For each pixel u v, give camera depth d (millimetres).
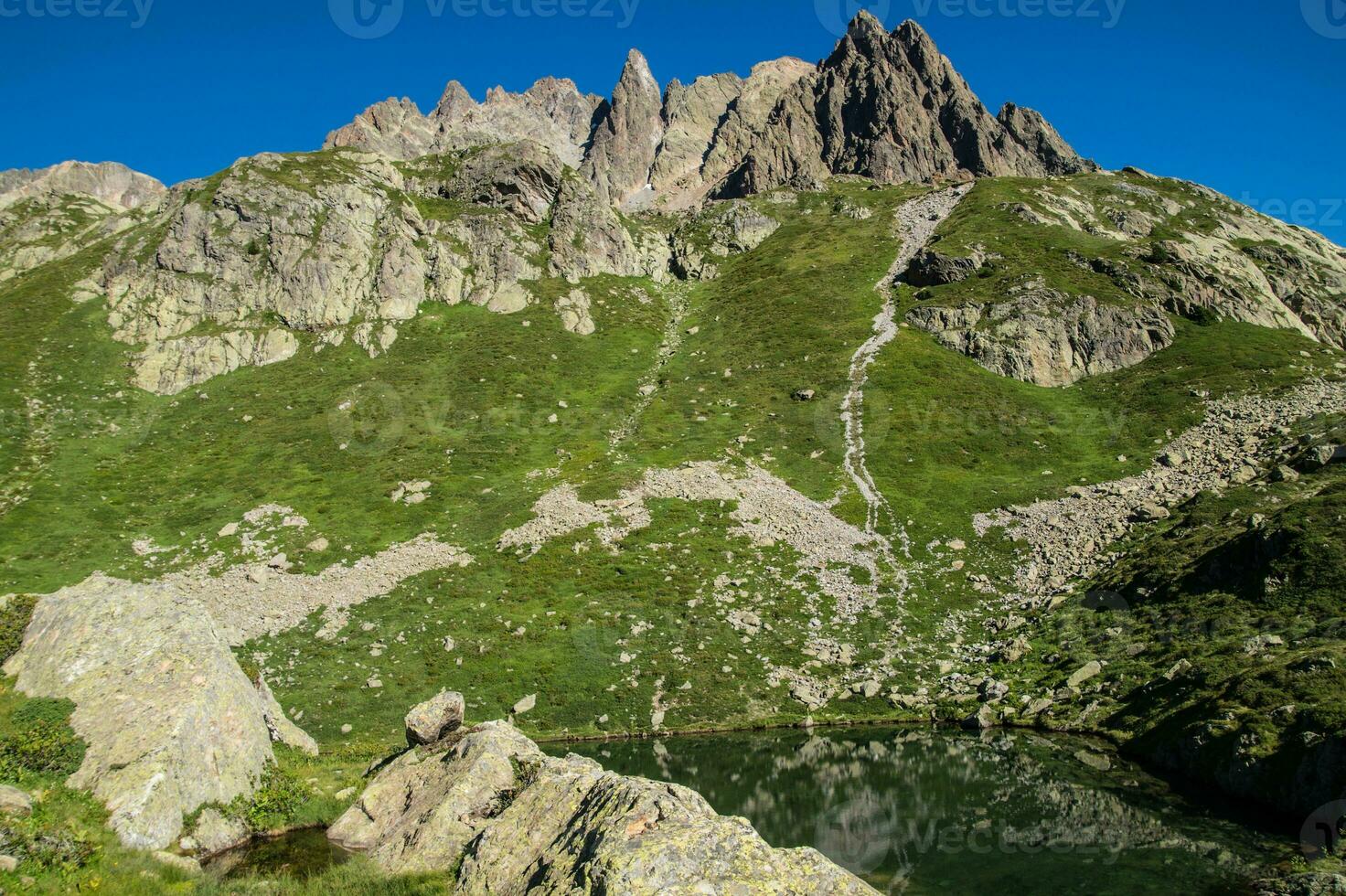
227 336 97250
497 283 114062
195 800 22906
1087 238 116312
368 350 99750
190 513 69250
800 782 32344
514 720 45562
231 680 26953
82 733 23234
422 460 78188
